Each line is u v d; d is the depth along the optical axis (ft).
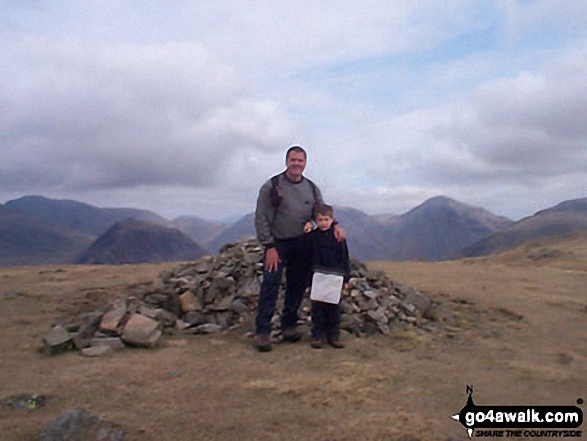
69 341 19.61
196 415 13.03
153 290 25.26
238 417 12.98
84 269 53.01
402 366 17.93
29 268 54.60
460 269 50.67
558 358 20.16
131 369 16.98
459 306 30.60
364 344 20.88
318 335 20.48
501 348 21.33
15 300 31.37
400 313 24.71
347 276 20.75
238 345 20.65
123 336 20.11
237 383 15.64
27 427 12.09
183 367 17.35
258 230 20.20
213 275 25.95
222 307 24.22
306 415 13.20
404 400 14.60
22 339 21.62
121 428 12.05
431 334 23.40
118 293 34.35
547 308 30.71
